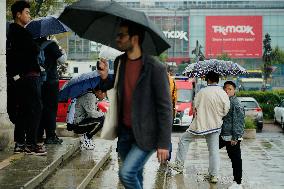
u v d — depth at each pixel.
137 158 7.73
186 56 199.88
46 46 15.17
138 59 7.86
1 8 14.05
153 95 7.73
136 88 7.70
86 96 17.05
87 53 182.50
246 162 20.70
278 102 59.75
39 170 11.62
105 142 21.55
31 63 13.06
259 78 136.88
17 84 13.19
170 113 7.68
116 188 12.09
